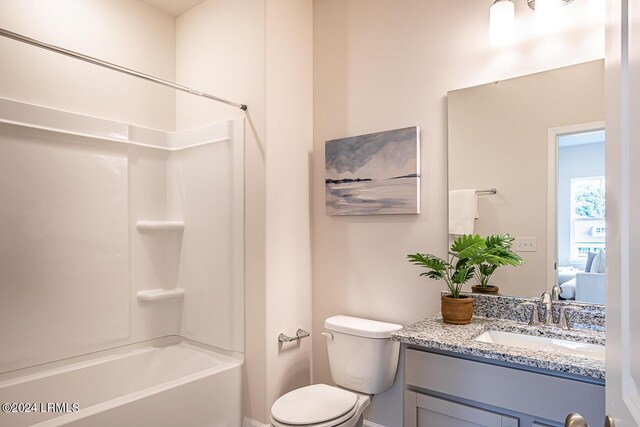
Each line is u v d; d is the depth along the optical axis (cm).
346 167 242
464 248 178
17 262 210
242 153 243
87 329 236
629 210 55
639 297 50
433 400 156
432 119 213
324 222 256
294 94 250
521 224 184
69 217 230
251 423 234
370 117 236
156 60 280
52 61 229
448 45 207
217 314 253
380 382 207
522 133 184
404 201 218
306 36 260
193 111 276
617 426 60
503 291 188
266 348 229
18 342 210
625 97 57
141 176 268
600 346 152
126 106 263
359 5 242
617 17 62
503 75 191
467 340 154
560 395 129
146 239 268
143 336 264
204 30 271
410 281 220
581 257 170
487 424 142
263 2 236
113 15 258
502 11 179
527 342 167
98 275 242
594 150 167
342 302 247
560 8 170
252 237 237
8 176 208
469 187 198
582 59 171
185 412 204
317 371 257
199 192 266
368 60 238
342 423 183
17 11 217
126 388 244
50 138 224
